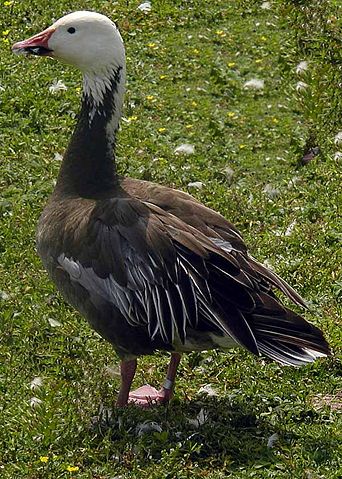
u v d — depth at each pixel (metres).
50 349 12.31
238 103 18.03
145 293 10.52
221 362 12.23
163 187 11.41
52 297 13.13
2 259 13.74
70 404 11.21
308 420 11.29
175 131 17.12
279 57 19.06
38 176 15.51
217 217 11.09
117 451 10.51
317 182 15.99
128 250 10.58
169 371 11.46
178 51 19.31
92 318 11.01
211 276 10.42
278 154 16.77
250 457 10.52
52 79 17.98
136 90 18.14
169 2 20.69
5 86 17.66
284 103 18.08
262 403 11.48
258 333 10.38
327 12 20.67
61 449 10.62
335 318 13.00
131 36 19.62
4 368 11.93
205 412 11.20
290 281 13.56
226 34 19.83
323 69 18.62
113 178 11.61
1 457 10.55
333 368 12.16
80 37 11.60
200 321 10.39
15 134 16.58
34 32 19.38
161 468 10.25
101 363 12.14
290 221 14.91
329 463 10.53
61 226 11.11
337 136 17.11
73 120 17.00
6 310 12.83
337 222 14.84
